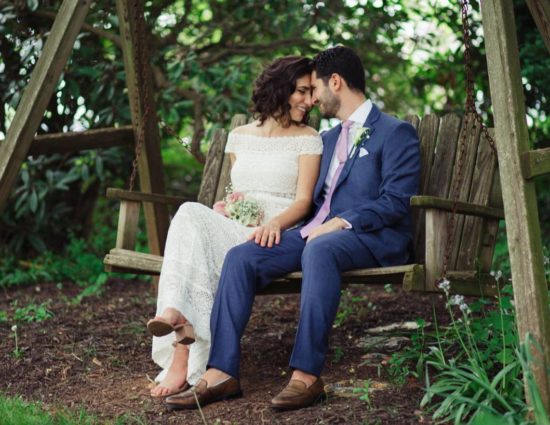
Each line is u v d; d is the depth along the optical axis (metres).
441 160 3.78
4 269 6.67
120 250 3.74
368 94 8.57
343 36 6.94
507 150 2.77
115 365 3.80
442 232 3.16
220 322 3.13
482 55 6.20
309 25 6.53
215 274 3.38
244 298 3.16
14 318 4.79
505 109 2.78
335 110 3.67
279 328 4.52
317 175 3.74
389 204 3.33
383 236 3.33
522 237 2.71
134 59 4.87
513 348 3.01
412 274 3.02
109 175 7.26
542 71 5.50
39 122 4.59
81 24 4.63
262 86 3.80
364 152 3.51
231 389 3.10
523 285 2.69
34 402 3.20
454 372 2.77
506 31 2.81
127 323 4.73
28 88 4.59
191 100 6.75
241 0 6.61
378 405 2.90
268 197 3.75
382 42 7.35
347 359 3.65
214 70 6.33
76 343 4.19
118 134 4.97
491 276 3.46
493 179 3.60
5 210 6.82
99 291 5.91
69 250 7.07
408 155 3.44
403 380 3.15
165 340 3.36
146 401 3.19
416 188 3.43
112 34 6.04
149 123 4.96
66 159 6.84
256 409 2.98
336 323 4.50
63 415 2.98
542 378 2.59
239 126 4.06
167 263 3.23
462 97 6.80
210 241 3.39
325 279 3.05
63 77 5.96
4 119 6.39
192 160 9.48
